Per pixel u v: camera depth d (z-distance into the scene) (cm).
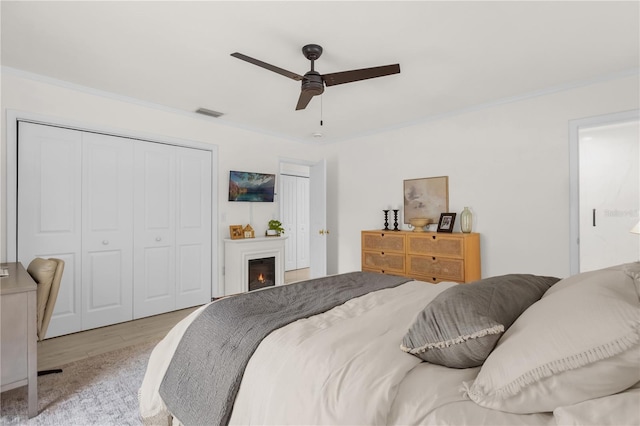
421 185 411
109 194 326
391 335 124
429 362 108
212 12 194
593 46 234
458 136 379
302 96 243
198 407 126
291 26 208
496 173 350
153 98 337
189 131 382
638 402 70
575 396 76
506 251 343
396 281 222
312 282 221
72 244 303
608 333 73
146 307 352
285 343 120
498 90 318
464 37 221
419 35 218
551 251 316
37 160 285
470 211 367
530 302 121
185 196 383
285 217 647
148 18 200
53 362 243
